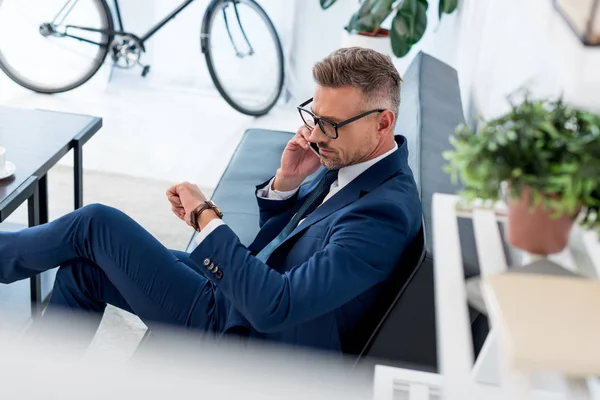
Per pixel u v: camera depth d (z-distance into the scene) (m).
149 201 2.88
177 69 4.00
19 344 0.39
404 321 1.48
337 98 1.47
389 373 1.33
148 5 3.88
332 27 3.81
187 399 0.40
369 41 3.23
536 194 0.83
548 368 0.72
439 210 1.12
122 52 3.73
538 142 0.82
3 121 2.31
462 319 0.87
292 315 1.38
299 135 1.77
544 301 0.80
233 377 0.48
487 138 0.83
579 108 0.89
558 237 0.91
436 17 3.51
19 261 1.64
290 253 1.57
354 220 1.45
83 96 3.81
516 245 0.94
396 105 1.53
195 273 1.65
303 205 1.69
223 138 3.51
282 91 3.96
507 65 1.93
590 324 0.76
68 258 1.64
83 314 1.68
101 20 3.75
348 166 1.56
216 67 3.96
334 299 1.40
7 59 3.90
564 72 1.10
